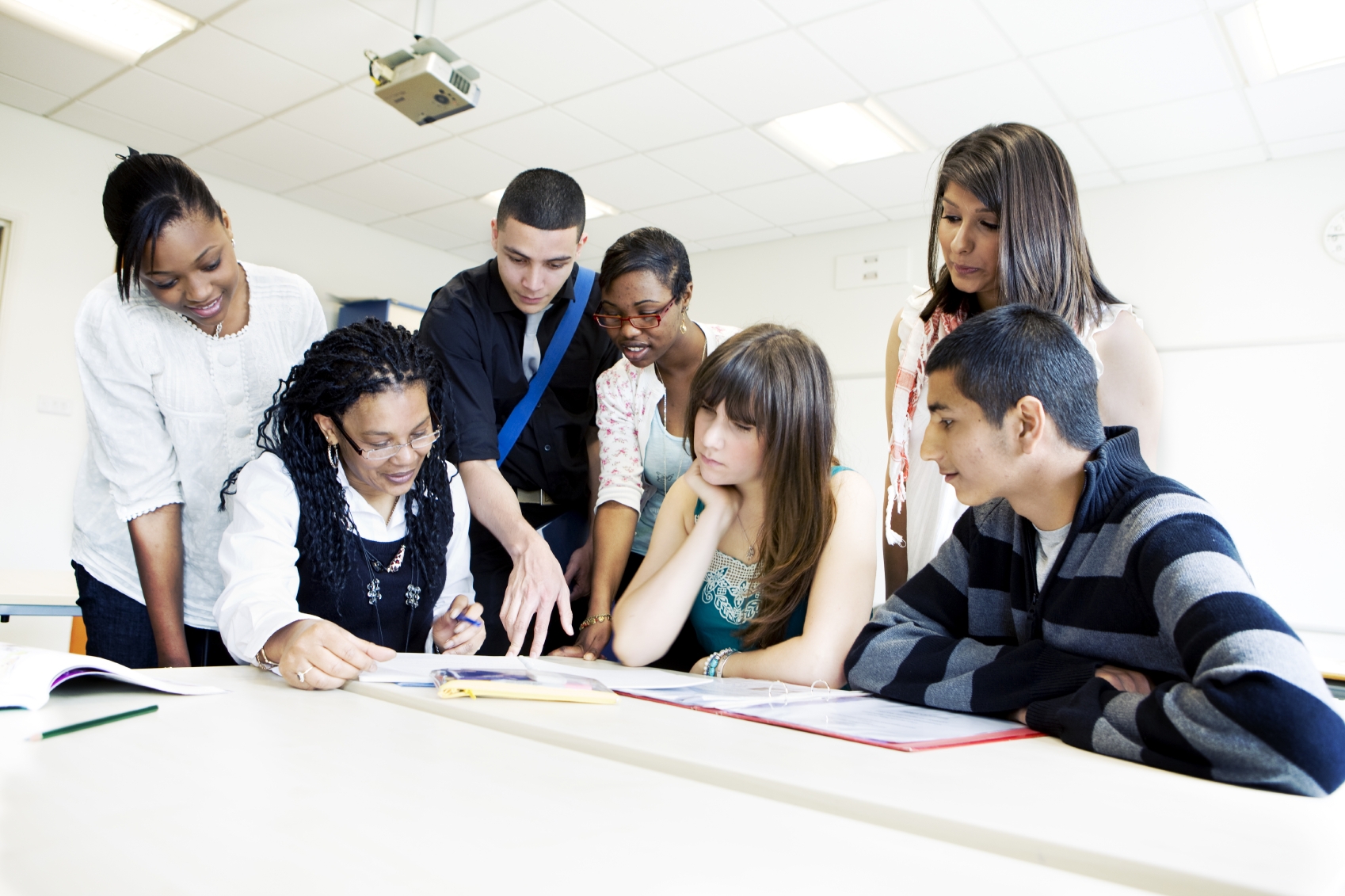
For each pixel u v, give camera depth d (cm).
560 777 53
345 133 446
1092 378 88
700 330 164
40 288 440
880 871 39
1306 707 60
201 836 40
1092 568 86
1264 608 69
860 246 555
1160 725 66
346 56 372
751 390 122
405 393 107
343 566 115
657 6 326
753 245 596
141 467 131
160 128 447
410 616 123
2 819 42
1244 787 60
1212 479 431
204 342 133
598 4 326
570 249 161
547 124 425
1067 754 70
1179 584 75
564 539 188
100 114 435
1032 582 95
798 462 124
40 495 439
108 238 464
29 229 437
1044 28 331
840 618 117
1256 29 331
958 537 108
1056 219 115
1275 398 419
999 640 100
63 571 379
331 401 107
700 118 414
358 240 584
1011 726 83
